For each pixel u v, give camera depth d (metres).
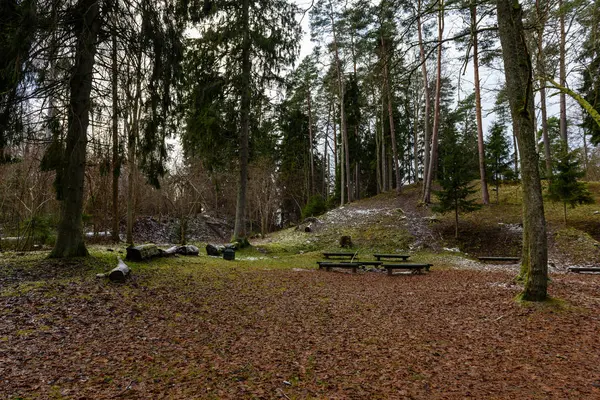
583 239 16.06
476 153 32.84
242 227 17.92
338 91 31.16
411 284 10.42
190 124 15.56
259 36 16.02
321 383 3.82
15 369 3.73
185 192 21.30
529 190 7.02
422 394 3.58
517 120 6.99
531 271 7.05
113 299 6.56
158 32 8.70
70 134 8.50
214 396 3.41
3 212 16.28
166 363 4.20
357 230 22.22
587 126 17.23
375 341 5.31
